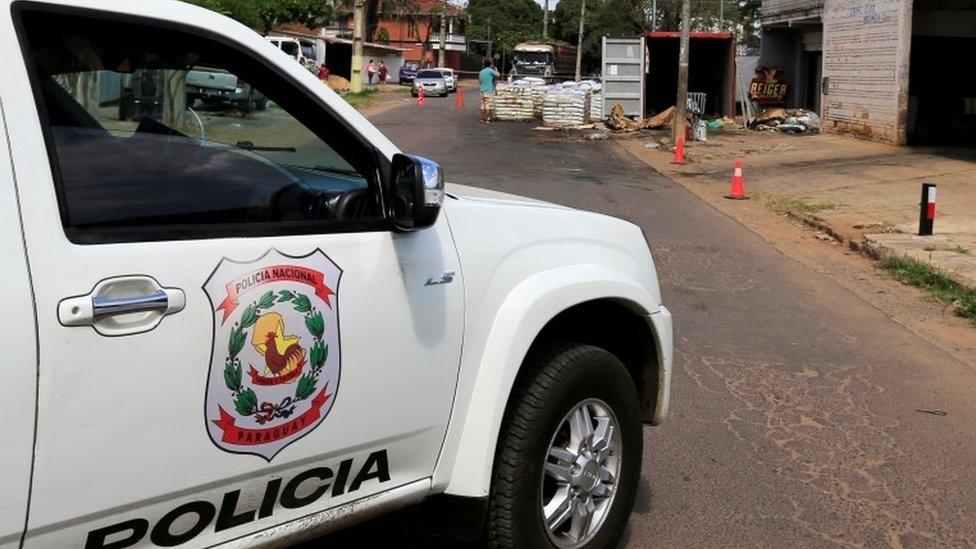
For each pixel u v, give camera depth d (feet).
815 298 30.19
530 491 11.30
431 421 10.17
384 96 152.05
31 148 7.32
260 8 115.14
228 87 9.04
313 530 9.34
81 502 7.40
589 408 12.23
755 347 24.30
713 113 109.09
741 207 49.55
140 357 7.62
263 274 8.49
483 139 82.58
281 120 9.41
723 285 31.45
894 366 23.16
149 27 8.30
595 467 12.27
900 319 28.02
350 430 9.30
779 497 15.44
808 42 102.89
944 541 14.19
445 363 10.21
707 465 16.62
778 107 106.63
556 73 195.62
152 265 7.77
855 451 17.54
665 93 109.40
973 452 17.71
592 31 248.52
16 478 6.99
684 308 28.12
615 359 12.43
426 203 9.37
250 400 8.40
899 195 52.21
